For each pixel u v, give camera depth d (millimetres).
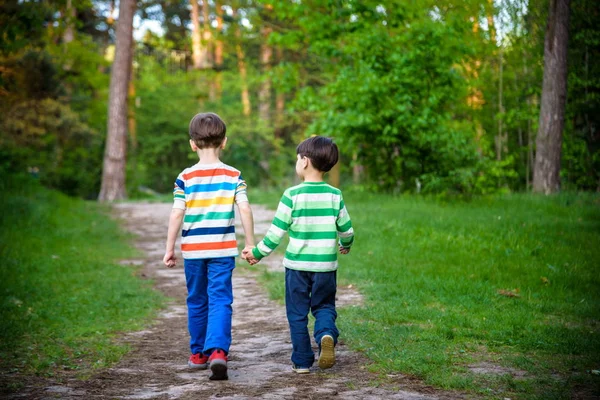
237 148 34438
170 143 34625
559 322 4898
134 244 11016
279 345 4484
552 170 15047
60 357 4176
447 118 14703
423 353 3883
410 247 8508
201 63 34344
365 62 14758
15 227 10719
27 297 6277
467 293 5891
